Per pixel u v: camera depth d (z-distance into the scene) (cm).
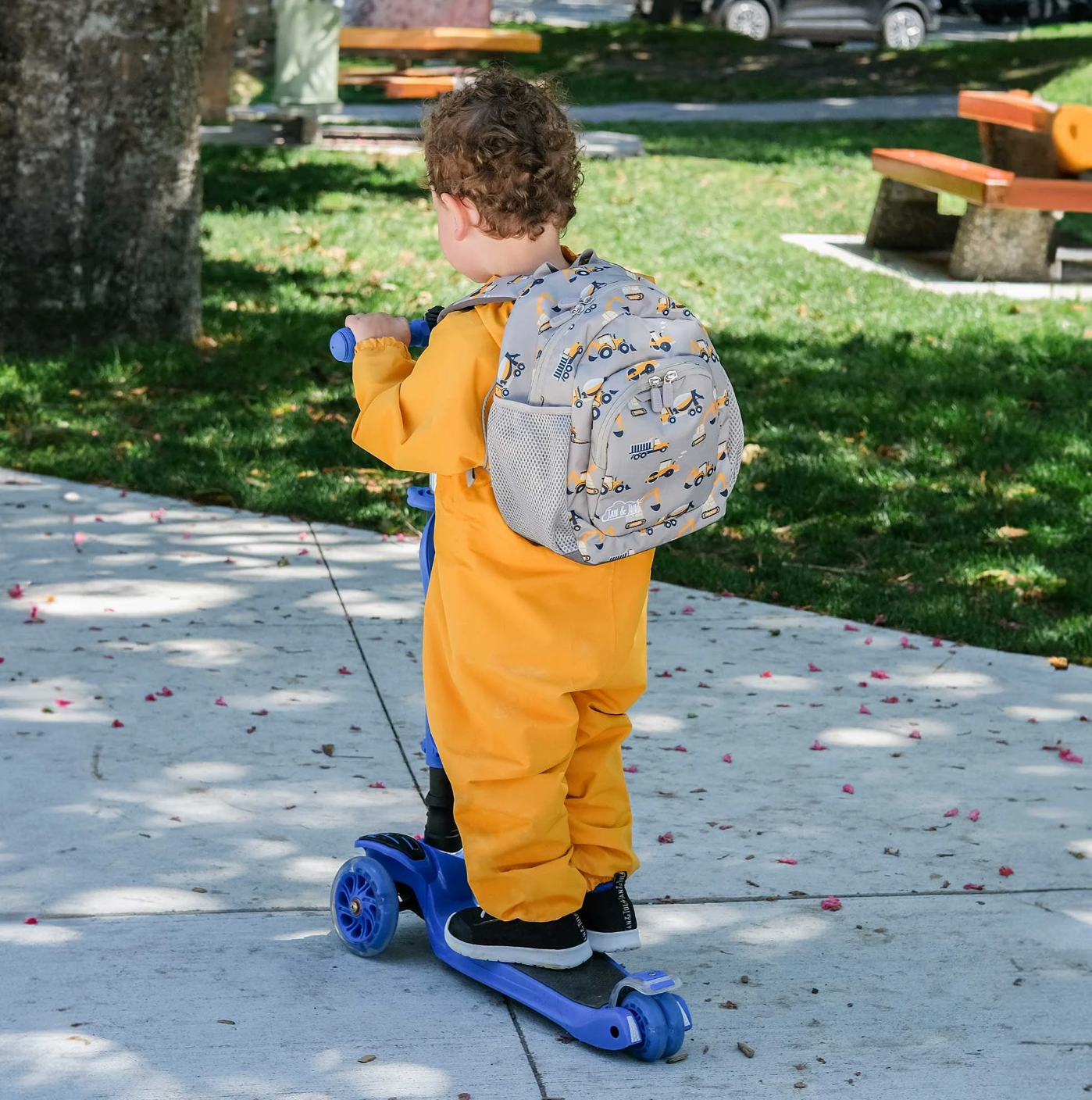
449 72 1582
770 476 648
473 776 261
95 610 477
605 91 2145
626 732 277
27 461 622
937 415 733
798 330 897
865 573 552
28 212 759
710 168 1516
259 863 325
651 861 336
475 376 248
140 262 791
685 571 546
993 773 391
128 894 309
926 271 1091
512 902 264
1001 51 2422
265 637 464
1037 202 1018
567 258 269
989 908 321
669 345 242
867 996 284
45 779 360
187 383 741
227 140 1425
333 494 602
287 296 928
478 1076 253
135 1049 255
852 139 1738
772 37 2641
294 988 278
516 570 255
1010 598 528
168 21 769
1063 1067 263
